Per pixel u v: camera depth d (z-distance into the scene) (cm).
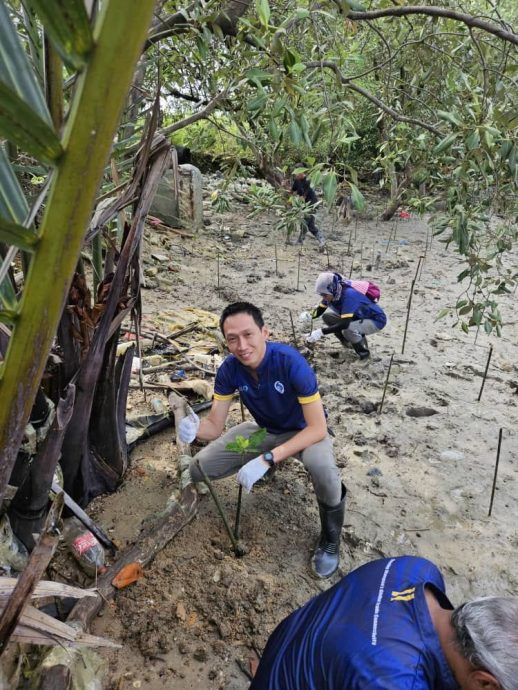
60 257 73
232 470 251
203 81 281
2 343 174
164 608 205
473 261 277
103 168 70
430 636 119
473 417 365
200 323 466
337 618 132
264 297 569
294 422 237
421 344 481
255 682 141
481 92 246
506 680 104
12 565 189
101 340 201
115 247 207
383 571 141
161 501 257
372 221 953
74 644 121
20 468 199
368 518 267
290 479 285
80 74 64
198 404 337
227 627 200
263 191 460
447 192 279
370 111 720
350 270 686
